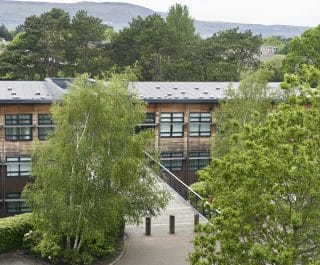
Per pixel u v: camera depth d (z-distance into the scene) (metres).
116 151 27.47
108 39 106.69
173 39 84.38
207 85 54.97
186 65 79.44
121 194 28.62
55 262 28.41
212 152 41.84
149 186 30.22
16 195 44.62
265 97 42.31
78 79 27.52
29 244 29.66
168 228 33.59
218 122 42.72
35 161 27.66
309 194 17.33
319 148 17.88
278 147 18.03
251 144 17.98
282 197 18.28
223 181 19.00
